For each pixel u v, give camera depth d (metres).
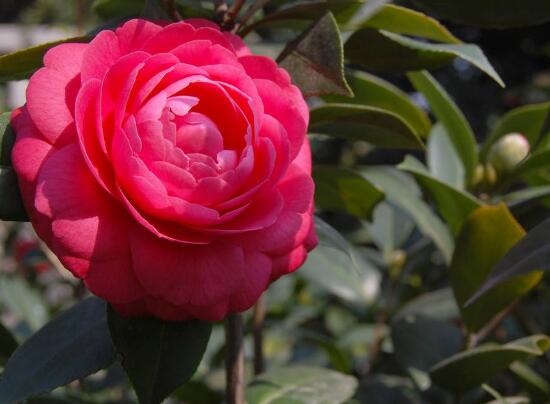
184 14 0.74
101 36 0.64
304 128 0.66
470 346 0.79
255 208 0.65
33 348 0.70
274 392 0.76
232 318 0.71
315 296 1.06
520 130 0.85
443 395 0.84
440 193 0.79
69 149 0.63
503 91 1.79
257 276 0.65
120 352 0.66
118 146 0.63
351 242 1.02
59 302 1.06
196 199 0.64
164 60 0.64
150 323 0.67
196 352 0.67
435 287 0.94
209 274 0.64
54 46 0.67
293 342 1.05
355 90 0.81
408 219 0.94
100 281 0.63
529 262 0.69
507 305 0.77
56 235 0.63
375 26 0.73
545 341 0.75
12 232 1.11
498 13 0.73
